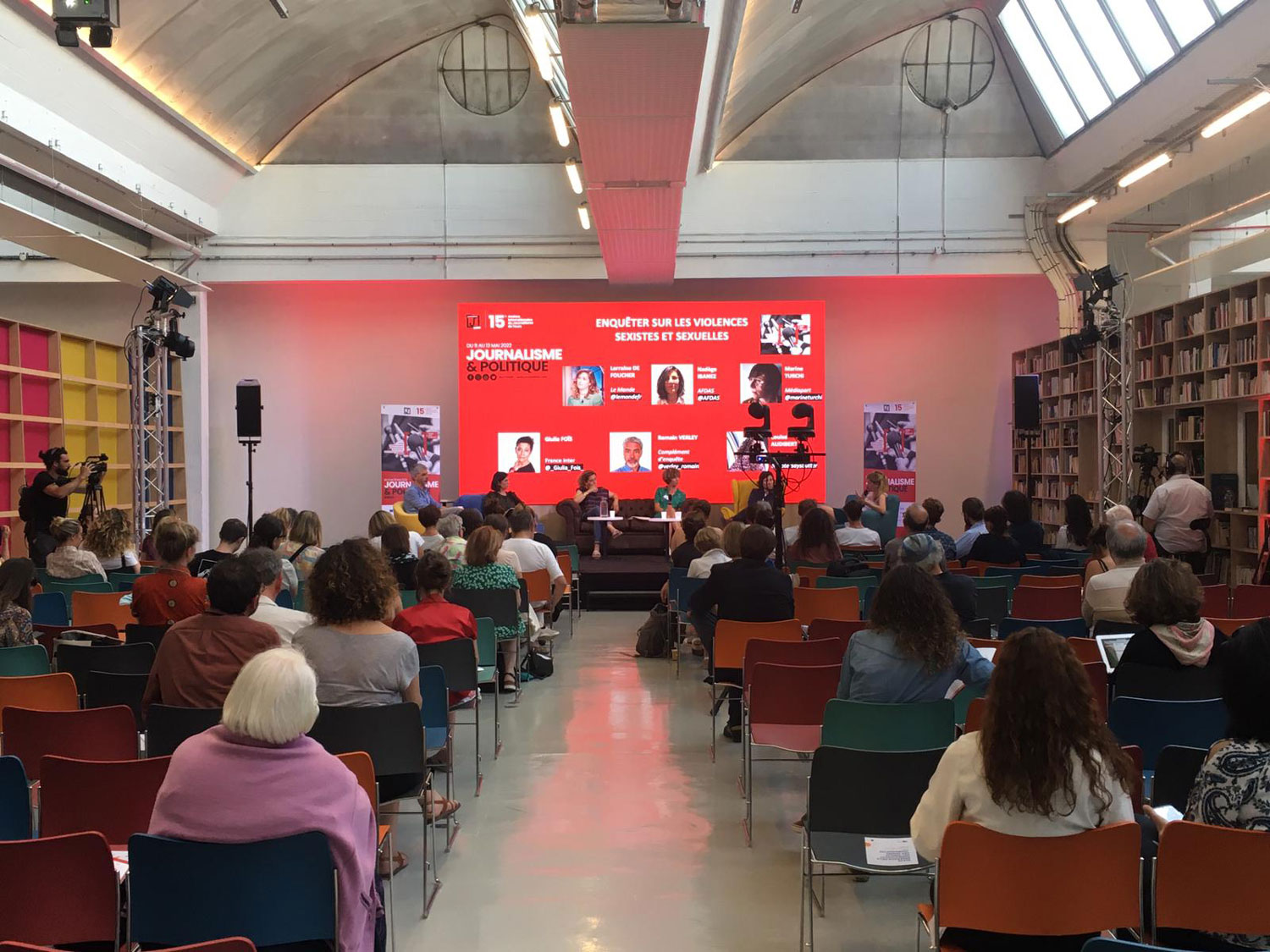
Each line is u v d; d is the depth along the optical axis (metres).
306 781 2.34
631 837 4.43
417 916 3.62
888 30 13.88
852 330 16.17
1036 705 2.34
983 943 2.43
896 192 14.81
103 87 10.39
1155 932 2.38
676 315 14.81
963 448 16.12
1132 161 12.73
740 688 5.83
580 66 7.72
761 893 3.83
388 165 14.86
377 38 13.29
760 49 11.84
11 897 2.34
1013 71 14.09
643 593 12.15
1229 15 9.55
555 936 3.47
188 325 15.09
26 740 3.58
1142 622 3.85
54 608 6.46
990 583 6.75
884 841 3.14
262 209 14.81
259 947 2.31
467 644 4.96
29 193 10.54
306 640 3.76
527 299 16.09
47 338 12.87
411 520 13.34
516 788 5.14
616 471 14.78
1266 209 11.21
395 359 16.23
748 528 5.73
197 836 2.28
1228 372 10.80
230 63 11.66
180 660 3.59
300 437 16.20
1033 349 15.58
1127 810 2.40
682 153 9.83
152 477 14.53
